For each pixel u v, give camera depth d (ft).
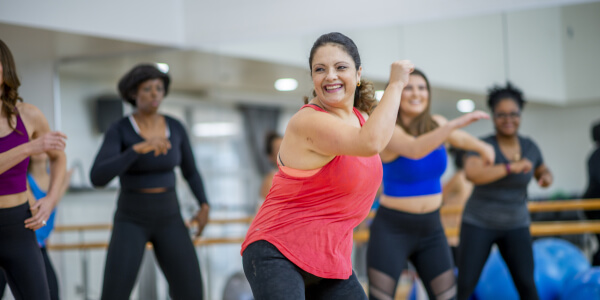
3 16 12.78
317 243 6.61
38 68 16.47
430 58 14.46
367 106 7.20
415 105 10.34
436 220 10.24
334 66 6.43
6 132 8.57
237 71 16.31
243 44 15.90
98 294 16.67
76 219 16.60
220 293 16.93
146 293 16.39
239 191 17.81
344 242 6.84
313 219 6.59
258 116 17.11
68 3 13.74
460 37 14.26
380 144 5.90
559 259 13.11
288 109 16.63
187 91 16.84
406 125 10.43
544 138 13.28
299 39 15.38
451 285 10.24
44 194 12.82
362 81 7.15
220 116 17.16
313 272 6.64
